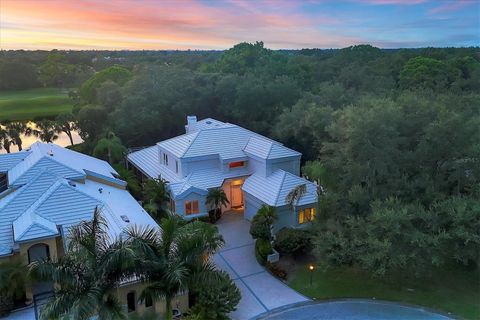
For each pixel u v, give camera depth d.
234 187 33.78
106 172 32.12
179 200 30.36
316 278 23.31
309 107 39.03
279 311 20.30
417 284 22.41
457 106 29.05
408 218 19.36
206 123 40.62
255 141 34.22
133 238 14.66
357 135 22.27
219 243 21.50
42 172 25.12
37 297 20.73
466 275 23.11
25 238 20.38
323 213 23.56
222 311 18.83
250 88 48.88
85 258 13.80
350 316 19.78
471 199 20.06
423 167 23.33
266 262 24.77
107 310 13.51
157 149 39.72
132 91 52.16
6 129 55.38
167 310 15.04
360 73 58.69
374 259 19.19
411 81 59.56
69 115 59.19
